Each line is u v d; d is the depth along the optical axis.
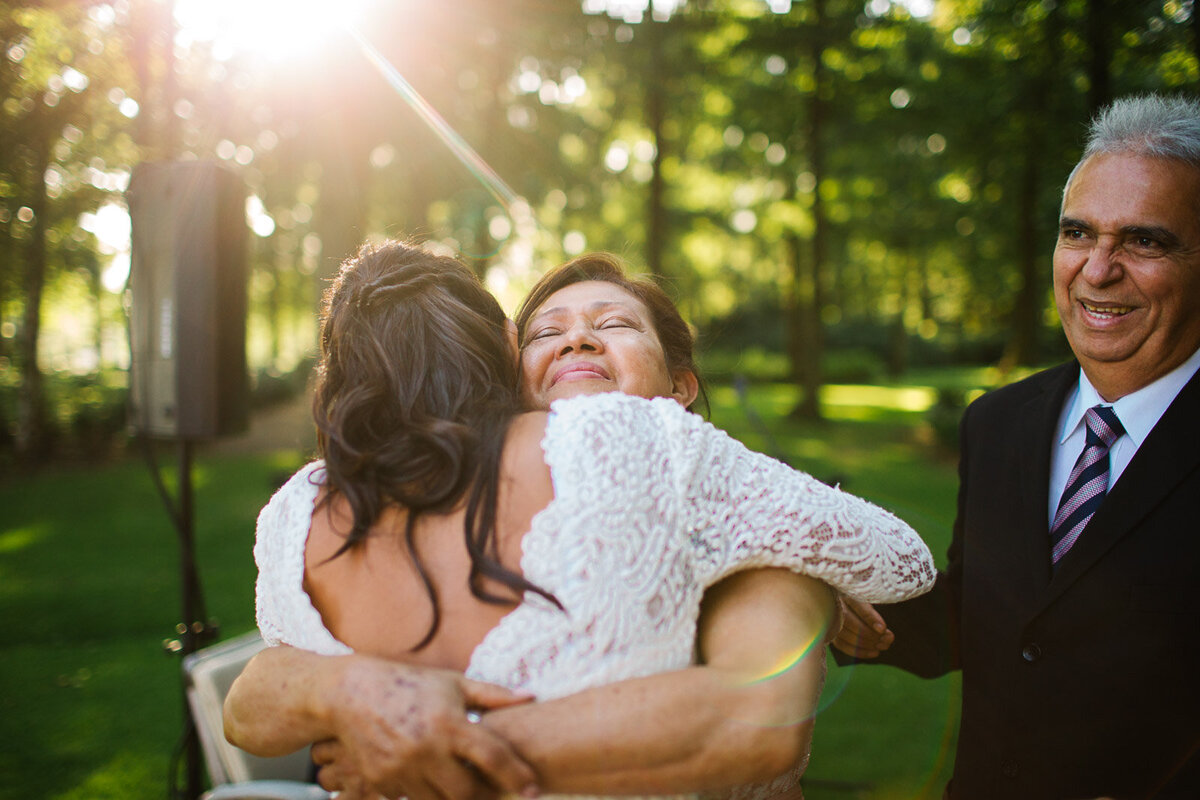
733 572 0.94
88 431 12.06
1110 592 1.29
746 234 20.69
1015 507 1.45
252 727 0.92
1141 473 1.30
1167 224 1.29
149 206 2.89
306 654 0.94
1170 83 4.62
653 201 13.51
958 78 12.05
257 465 11.47
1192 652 1.25
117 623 5.21
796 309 24.62
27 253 6.62
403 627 0.91
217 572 6.22
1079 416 1.44
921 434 15.04
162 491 2.97
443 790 0.81
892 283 26.31
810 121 14.17
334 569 0.96
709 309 27.55
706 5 11.45
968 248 16.84
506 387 1.03
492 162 11.66
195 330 2.85
